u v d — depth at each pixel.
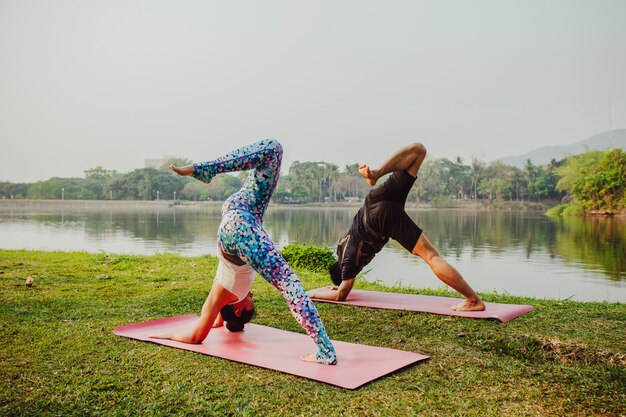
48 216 49.94
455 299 6.52
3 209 73.81
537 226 36.38
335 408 3.31
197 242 21.42
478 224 39.56
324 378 3.75
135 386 3.63
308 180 102.50
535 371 4.02
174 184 102.69
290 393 3.53
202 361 4.13
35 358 4.13
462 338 4.85
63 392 3.52
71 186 114.06
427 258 5.90
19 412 3.24
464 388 3.66
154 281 7.94
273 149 4.49
